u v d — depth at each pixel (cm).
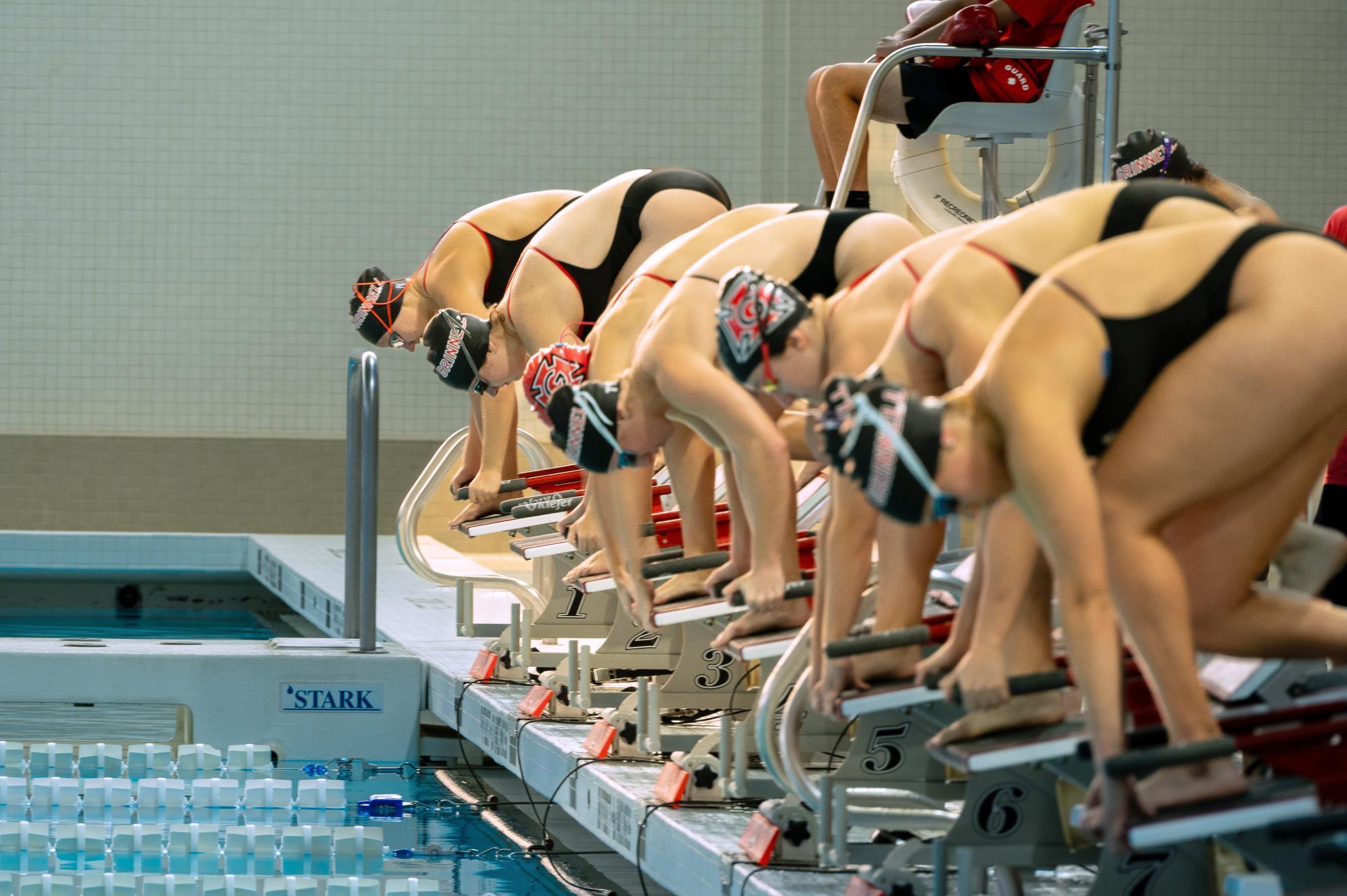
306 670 2414
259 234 4834
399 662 2434
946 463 850
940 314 995
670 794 1503
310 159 4834
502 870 1762
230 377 4847
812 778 1285
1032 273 995
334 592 3198
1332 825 800
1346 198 4653
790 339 1171
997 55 1811
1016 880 1120
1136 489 882
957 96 1911
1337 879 872
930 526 1127
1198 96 4634
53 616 4112
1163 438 876
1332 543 1034
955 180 2031
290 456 4862
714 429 1394
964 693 982
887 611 1146
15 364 4775
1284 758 862
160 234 4803
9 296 4769
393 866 1778
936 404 859
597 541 1870
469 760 2427
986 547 980
